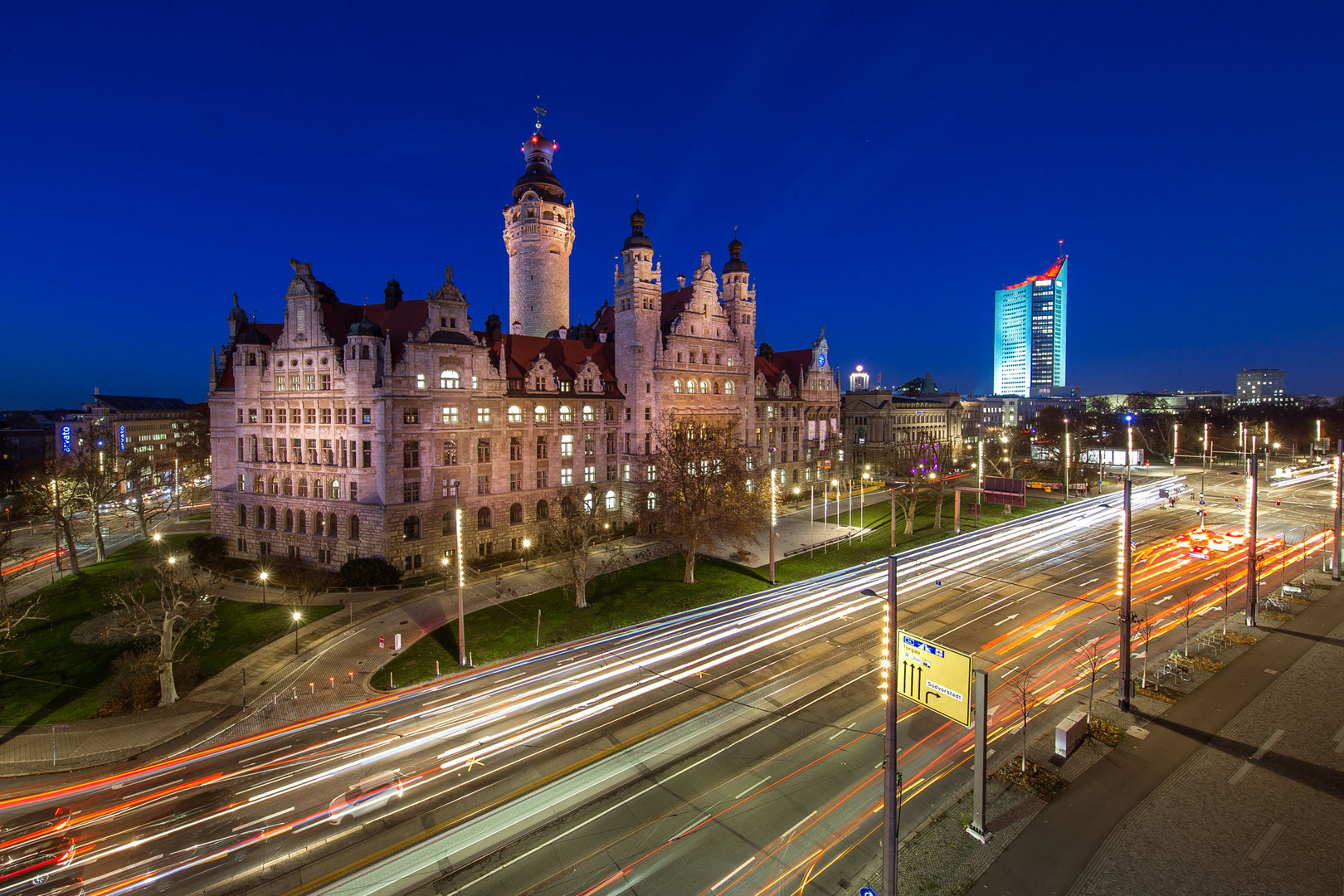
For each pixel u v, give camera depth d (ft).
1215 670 124.77
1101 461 447.83
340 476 215.51
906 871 74.54
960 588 188.03
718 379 308.40
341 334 226.17
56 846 84.84
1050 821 82.94
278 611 180.14
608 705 121.08
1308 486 377.09
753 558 229.86
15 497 356.18
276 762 105.40
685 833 83.46
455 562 221.46
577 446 262.47
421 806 91.40
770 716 114.83
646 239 276.82
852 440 470.39
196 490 422.41
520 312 319.88
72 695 132.46
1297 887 70.69
